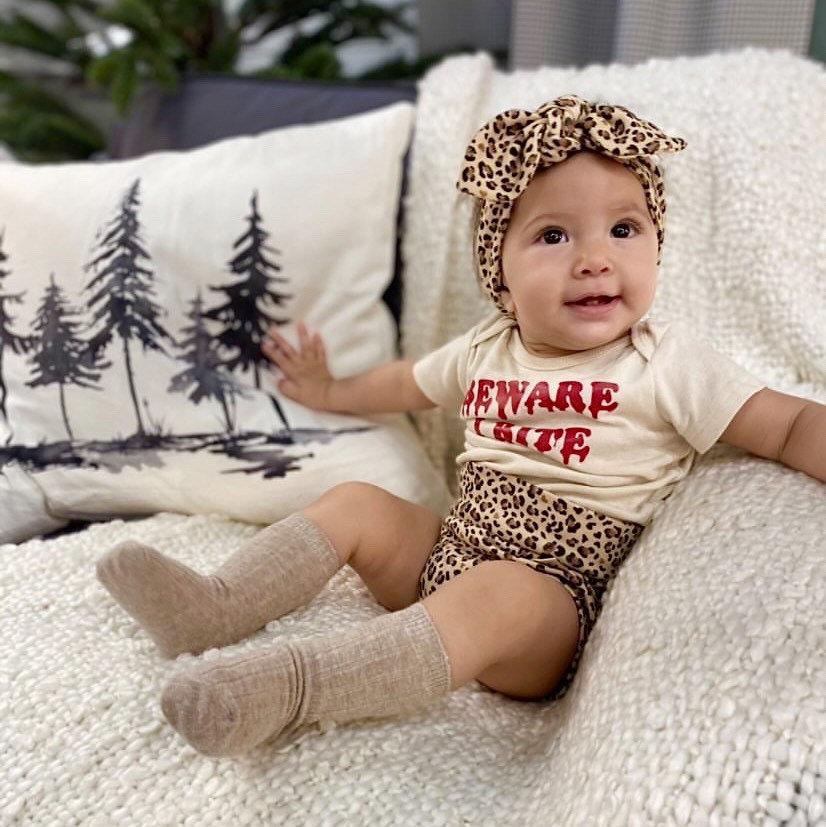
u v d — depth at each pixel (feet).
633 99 3.11
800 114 2.99
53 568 2.56
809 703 1.43
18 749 1.90
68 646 2.19
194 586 2.10
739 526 1.94
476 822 1.76
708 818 1.37
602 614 2.15
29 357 3.10
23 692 2.02
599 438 2.34
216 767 1.83
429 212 3.26
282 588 2.25
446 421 3.42
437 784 1.84
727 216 2.98
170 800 1.79
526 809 1.77
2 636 2.24
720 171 2.99
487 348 2.71
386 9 5.57
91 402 3.04
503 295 2.57
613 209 2.28
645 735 1.55
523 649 2.11
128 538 2.75
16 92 5.31
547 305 2.32
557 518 2.39
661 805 1.42
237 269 3.08
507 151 2.31
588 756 1.67
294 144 3.24
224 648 2.11
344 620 2.29
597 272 2.25
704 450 2.28
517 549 2.40
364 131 3.22
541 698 2.30
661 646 1.73
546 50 4.60
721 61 3.17
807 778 1.34
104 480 3.00
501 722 2.14
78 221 3.17
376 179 3.17
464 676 1.99
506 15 5.59
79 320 3.08
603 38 4.68
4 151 5.06
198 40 5.21
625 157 2.25
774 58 3.14
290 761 1.85
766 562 1.77
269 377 3.13
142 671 2.08
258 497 2.91
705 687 1.55
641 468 2.34
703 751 1.45
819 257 2.90
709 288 3.03
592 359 2.43
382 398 3.02
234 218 3.10
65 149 5.17
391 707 1.95
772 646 1.54
